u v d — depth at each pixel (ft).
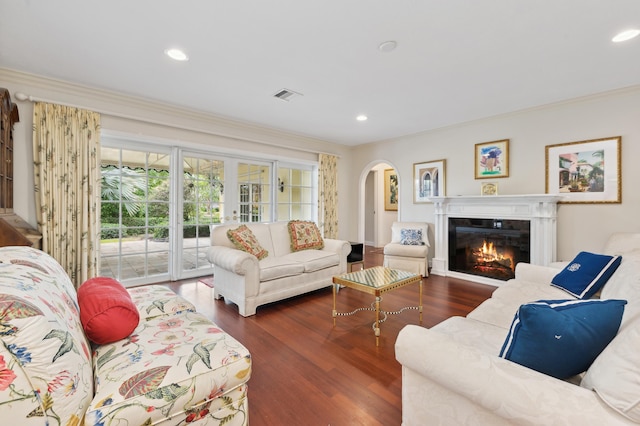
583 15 6.08
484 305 6.00
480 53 7.64
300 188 18.20
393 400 5.20
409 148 16.40
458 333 4.69
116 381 3.35
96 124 10.13
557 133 11.35
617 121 10.11
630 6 5.80
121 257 11.92
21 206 9.00
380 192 24.09
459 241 13.91
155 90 10.12
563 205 11.28
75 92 9.78
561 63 8.17
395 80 9.28
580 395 2.52
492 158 13.06
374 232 24.13
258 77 9.08
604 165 10.37
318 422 4.68
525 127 12.15
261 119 13.43
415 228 14.99
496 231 12.64
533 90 10.05
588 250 10.74
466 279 13.35
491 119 13.08
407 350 3.55
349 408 5.00
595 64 8.22
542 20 6.26
